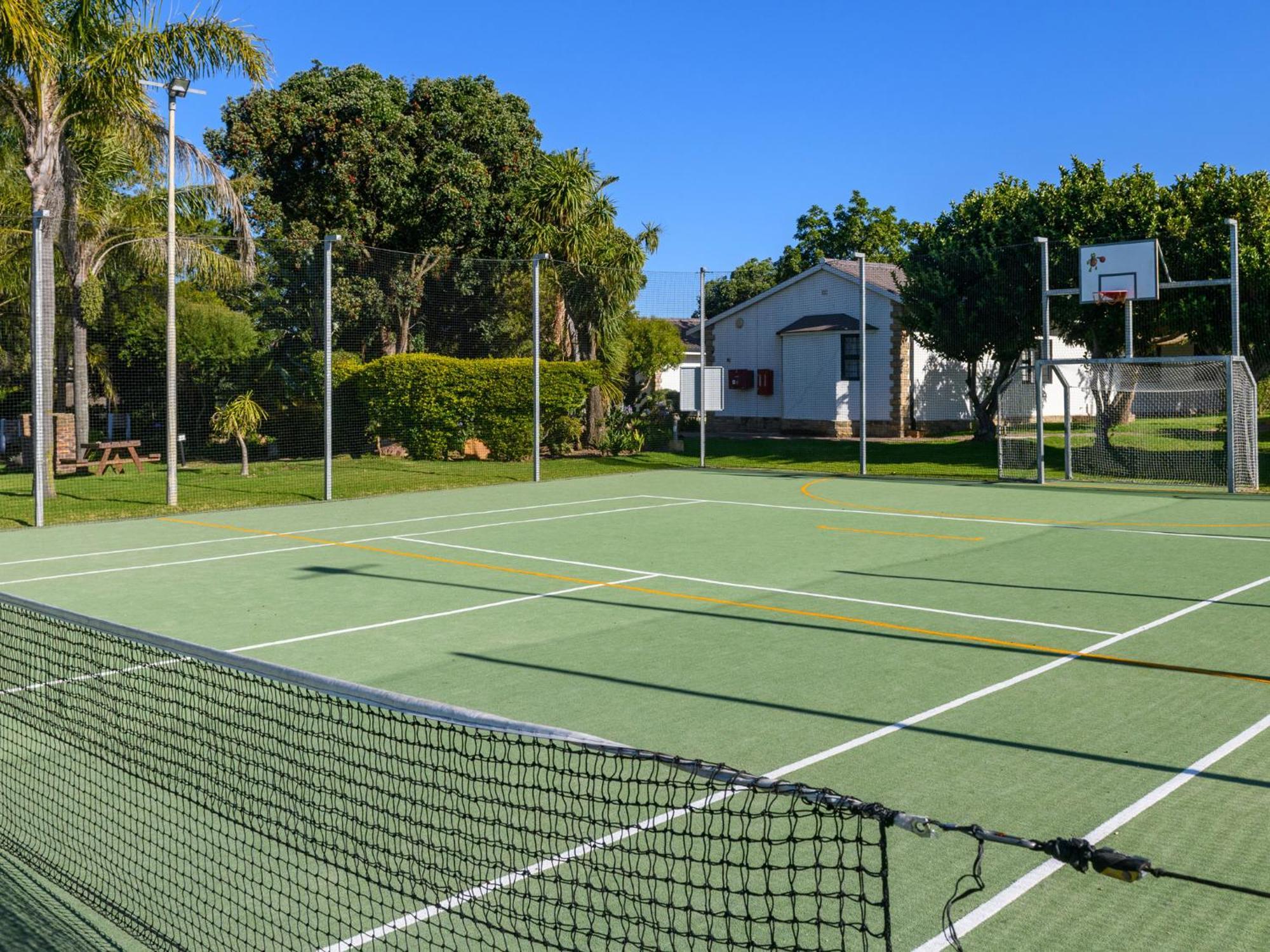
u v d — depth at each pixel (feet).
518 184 120.06
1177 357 72.64
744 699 25.95
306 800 19.40
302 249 99.04
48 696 22.07
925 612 35.91
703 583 41.73
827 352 126.21
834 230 198.29
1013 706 25.07
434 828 15.17
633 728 23.80
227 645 32.14
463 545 52.60
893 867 16.69
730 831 18.07
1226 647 30.48
